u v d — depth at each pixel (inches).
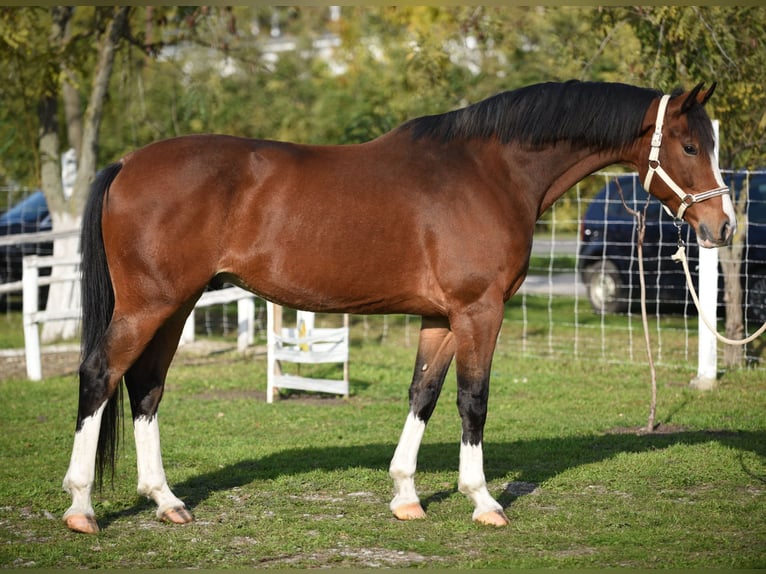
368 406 331.0
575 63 479.8
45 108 522.3
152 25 554.9
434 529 188.4
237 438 277.0
